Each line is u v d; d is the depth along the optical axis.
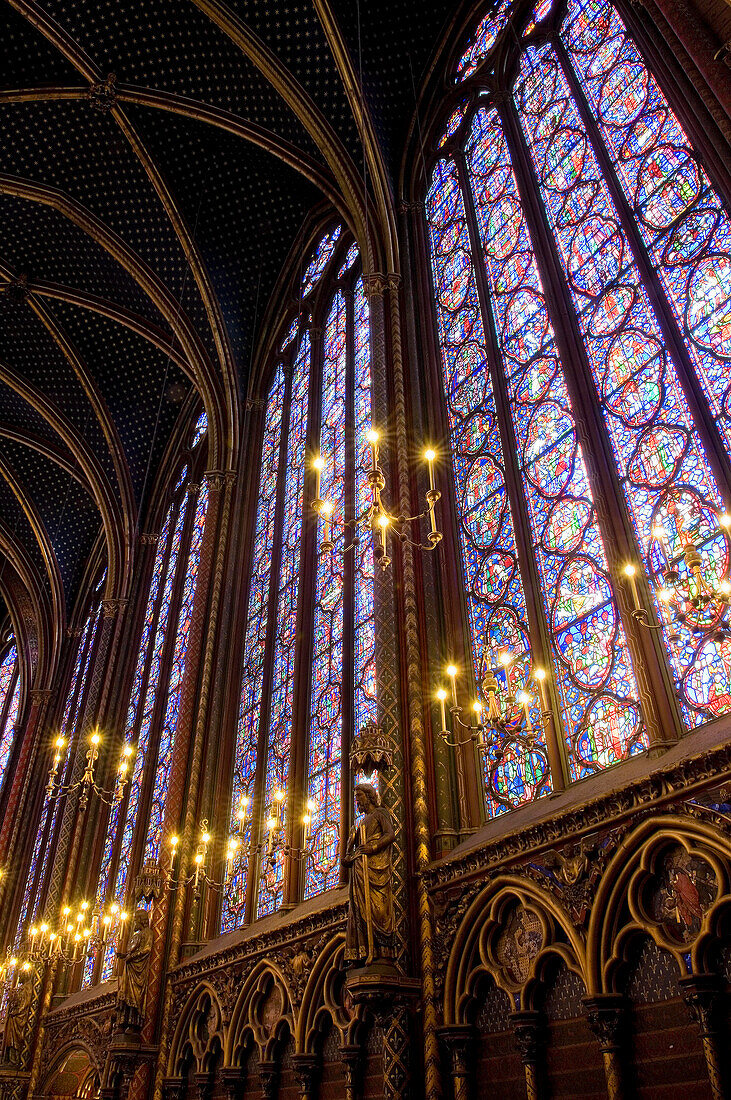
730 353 8.44
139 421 23.53
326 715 13.16
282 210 19.53
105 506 23.48
